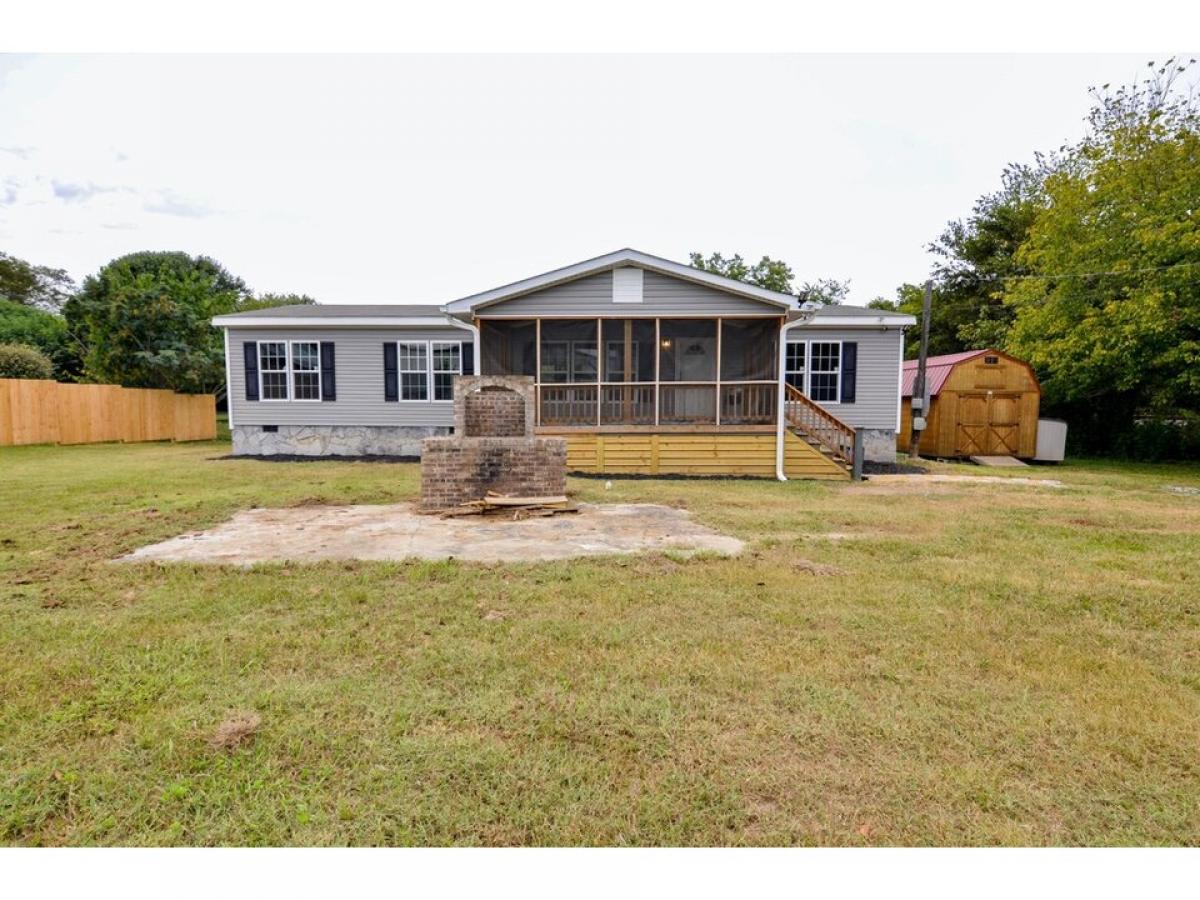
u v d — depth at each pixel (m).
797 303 10.86
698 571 4.78
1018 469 13.76
